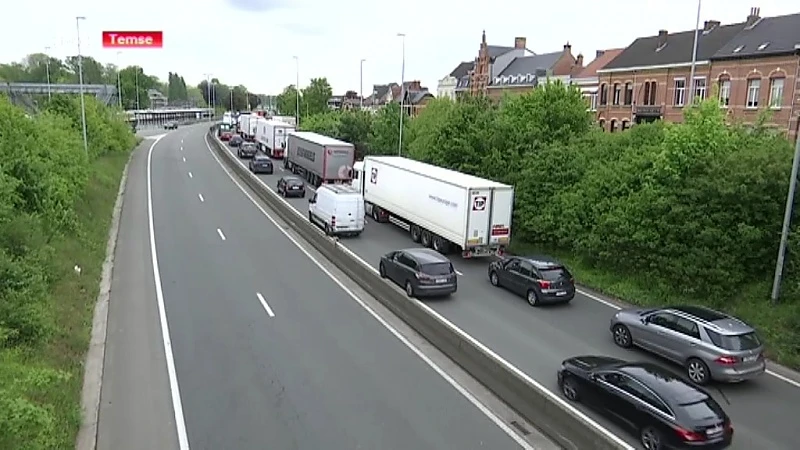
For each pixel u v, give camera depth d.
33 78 133.00
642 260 23.53
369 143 59.03
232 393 13.91
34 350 14.28
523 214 29.45
